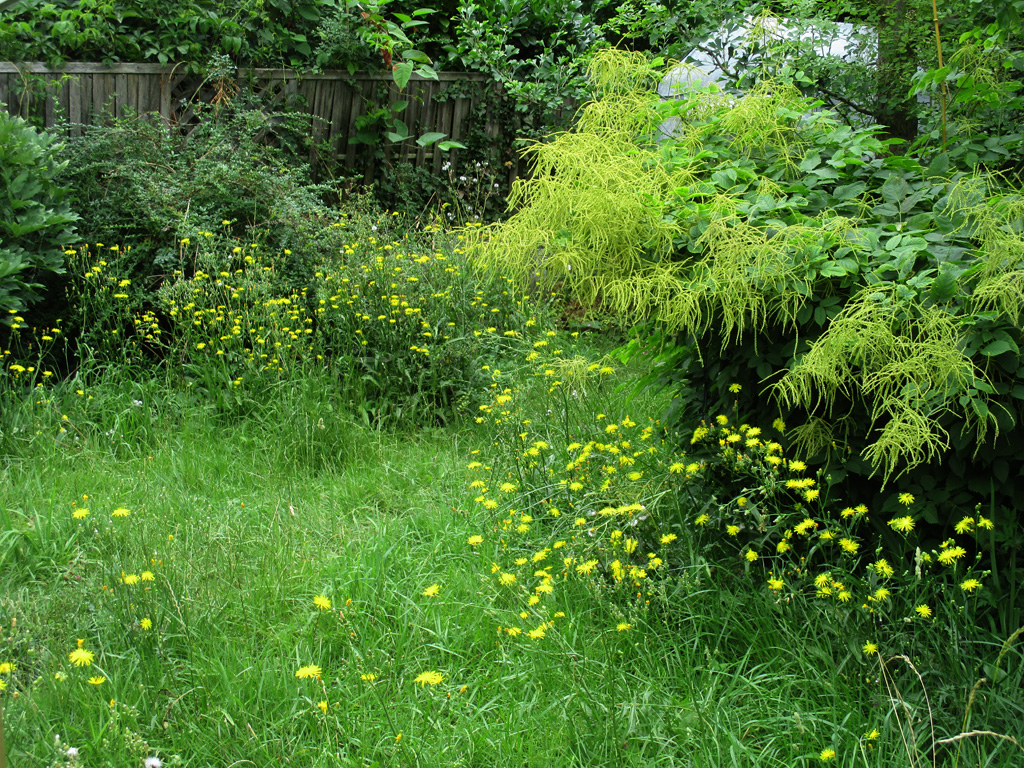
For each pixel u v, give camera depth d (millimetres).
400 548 3516
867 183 3205
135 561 3154
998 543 2682
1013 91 3822
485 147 8031
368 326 5152
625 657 2736
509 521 3404
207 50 6934
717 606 2811
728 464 3055
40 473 4137
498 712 2510
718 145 3414
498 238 3221
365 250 5844
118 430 4539
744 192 3139
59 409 4617
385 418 4863
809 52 5887
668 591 2898
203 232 5453
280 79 7258
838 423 2855
